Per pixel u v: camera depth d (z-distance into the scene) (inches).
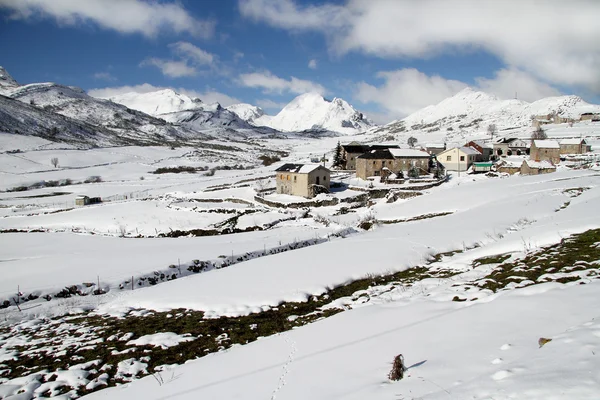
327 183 2437.3
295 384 341.4
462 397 243.6
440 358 326.6
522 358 281.0
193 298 740.7
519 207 1222.9
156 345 551.8
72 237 1657.2
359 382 317.4
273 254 1126.4
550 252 637.3
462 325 393.1
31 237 1665.8
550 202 1233.4
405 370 315.9
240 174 4419.3
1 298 812.0
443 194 1914.4
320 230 1540.4
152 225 1904.5
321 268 824.9
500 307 417.4
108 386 447.5
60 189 3543.3
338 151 3740.2
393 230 1224.2
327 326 506.6
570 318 342.3
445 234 1006.4
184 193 2854.3
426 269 764.6
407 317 469.4
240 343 533.6
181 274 1010.1
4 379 489.1
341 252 951.6
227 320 623.2
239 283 791.1
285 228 1690.5
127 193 3225.9
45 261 1141.1
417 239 996.6
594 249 604.7
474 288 536.4
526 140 3816.4
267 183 3083.2
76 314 749.9
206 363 456.4
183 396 361.7
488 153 3427.7
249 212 2007.9
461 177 2657.5
